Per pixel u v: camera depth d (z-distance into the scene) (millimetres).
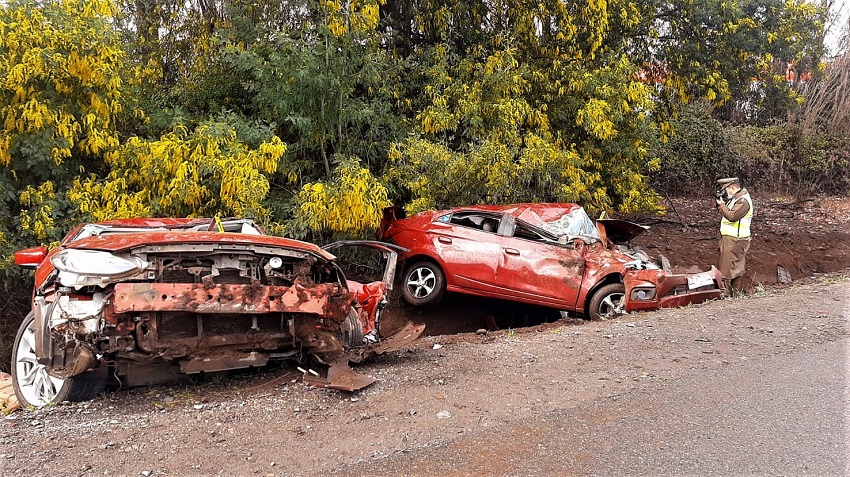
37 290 5523
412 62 13117
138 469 3807
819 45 16250
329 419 4613
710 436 4270
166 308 4672
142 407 4957
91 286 4773
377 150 12000
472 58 12914
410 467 3830
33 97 8477
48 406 4984
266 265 5230
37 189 8992
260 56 11336
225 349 5090
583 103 13156
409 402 4949
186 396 5188
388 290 6949
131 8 13742
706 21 14781
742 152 22656
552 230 9328
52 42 8547
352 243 7238
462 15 13648
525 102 12320
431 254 9453
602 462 3902
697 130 22125
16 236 8844
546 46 14109
